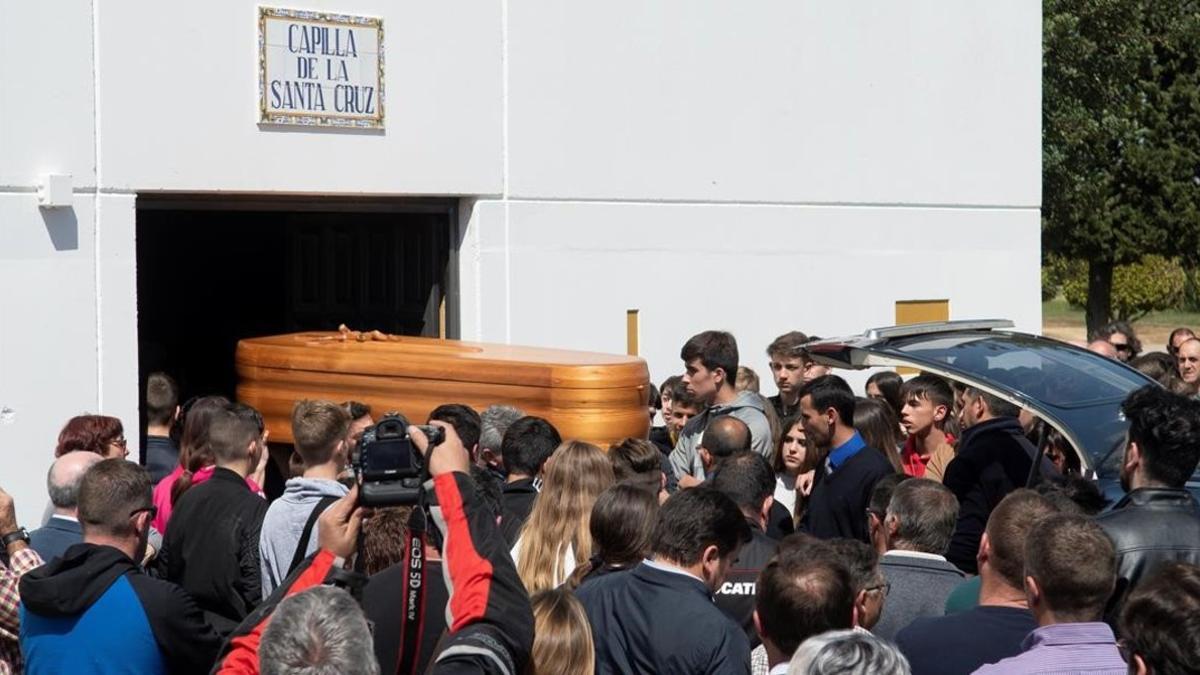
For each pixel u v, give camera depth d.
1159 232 36.81
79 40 10.75
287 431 11.43
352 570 4.70
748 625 6.46
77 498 6.46
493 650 4.20
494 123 13.08
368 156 12.29
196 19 11.32
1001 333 9.44
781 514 8.88
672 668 5.42
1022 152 17.84
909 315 16.70
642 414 10.52
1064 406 8.05
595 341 13.84
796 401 11.84
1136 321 48.09
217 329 16.81
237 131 11.55
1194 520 5.98
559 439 8.02
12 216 10.44
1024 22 17.78
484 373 10.53
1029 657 4.70
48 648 5.91
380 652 5.14
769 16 15.16
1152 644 3.89
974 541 8.55
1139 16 33.47
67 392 10.75
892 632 6.04
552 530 6.53
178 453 9.91
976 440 8.71
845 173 15.95
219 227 16.55
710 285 14.75
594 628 5.61
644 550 6.09
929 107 16.78
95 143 10.86
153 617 5.89
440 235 13.17
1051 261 44.12
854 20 15.96
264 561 7.05
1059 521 4.84
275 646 3.91
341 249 13.95
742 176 14.98
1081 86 32.53
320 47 11.96
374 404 10.99
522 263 13.30
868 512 7.07
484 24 12.98
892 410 10.04
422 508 4.53
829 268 15.81
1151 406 6.08
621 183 14.01
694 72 14.55
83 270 10.83
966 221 17.25
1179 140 37.28
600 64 13.80
